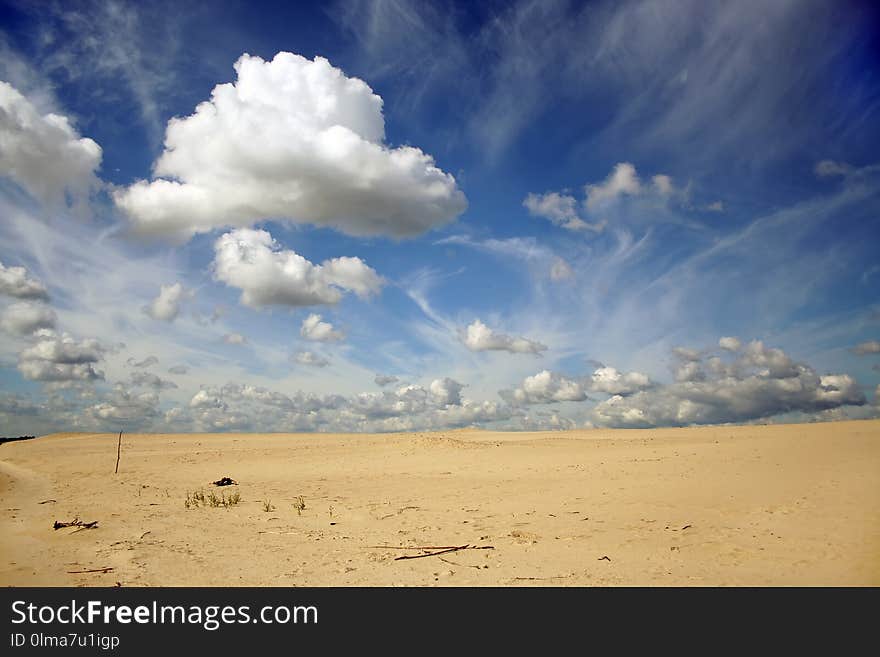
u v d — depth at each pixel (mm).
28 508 16812
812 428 37938
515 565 9625
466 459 31344
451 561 9977
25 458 39969
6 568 9656
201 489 21906
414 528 13016
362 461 32969
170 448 46969
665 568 9180
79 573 9328
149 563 9977
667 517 13047
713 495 15469
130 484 24141
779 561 9195
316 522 14133
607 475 21453
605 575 8906
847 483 15398
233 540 11969
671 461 24625
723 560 9469
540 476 22547
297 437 57469
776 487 15859
